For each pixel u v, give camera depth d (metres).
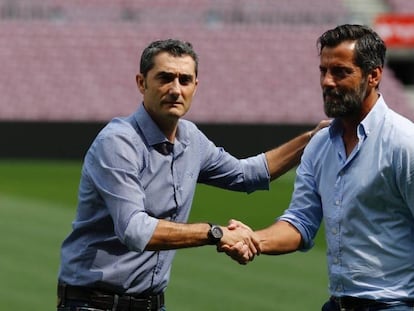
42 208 28.33
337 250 7.69
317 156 7.94
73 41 51.72
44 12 53.41
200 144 8.70
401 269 7.50
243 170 9.12
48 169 41.00
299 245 8.11
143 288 8.35
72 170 40.59
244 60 51.97
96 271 8.25
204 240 7.82
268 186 9.26
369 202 7.52
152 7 54.41
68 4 53.72
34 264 19.58
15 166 42.38
